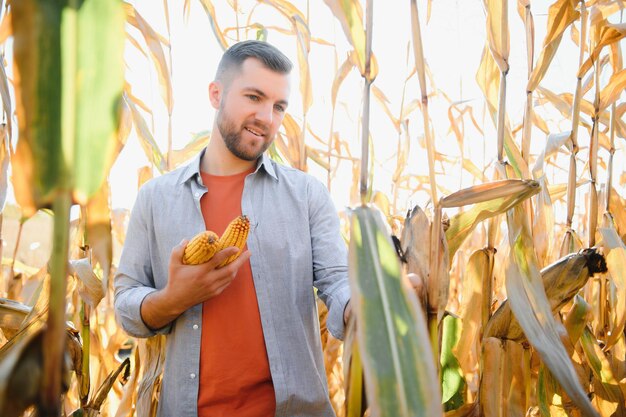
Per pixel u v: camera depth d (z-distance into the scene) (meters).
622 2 2.05
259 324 1.72
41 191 0.76
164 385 1.77
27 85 0.75
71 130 0.76
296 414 1.70
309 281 1.80
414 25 1.38
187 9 2.66
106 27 0.78
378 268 1.08
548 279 1.80
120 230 3.44
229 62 1.78
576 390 1.42
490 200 1.53
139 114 2.32
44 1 0.76
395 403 0.95
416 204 1.48
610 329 2.20
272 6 2.71
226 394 1.68
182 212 1.81
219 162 1.88
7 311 1.87
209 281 1.53
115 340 2.91
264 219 1.79
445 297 1.39
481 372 1.77
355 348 1.27
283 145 2.74
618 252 1.98
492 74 1.93
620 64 2.32
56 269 0.77
